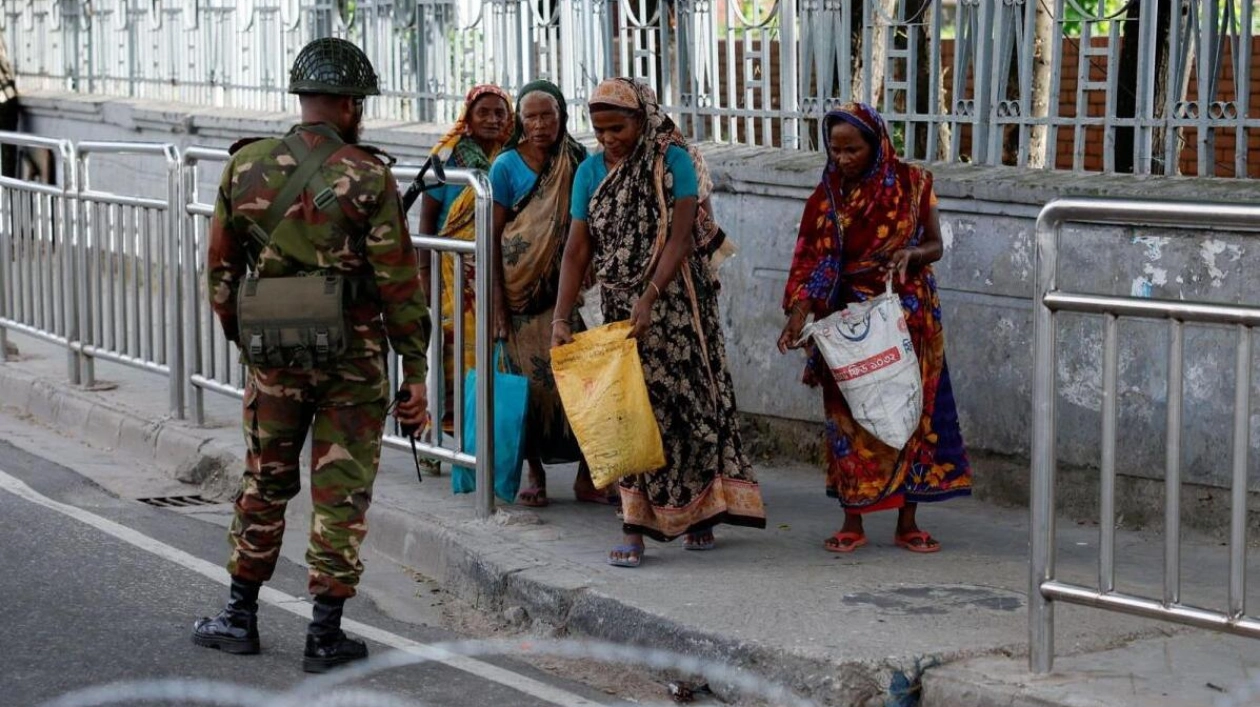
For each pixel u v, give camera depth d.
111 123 14.38
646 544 6.59
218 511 7.73
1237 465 4.41
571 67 9.40
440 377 7.28
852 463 6.38
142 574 6.44
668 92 8.77
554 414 7.10
